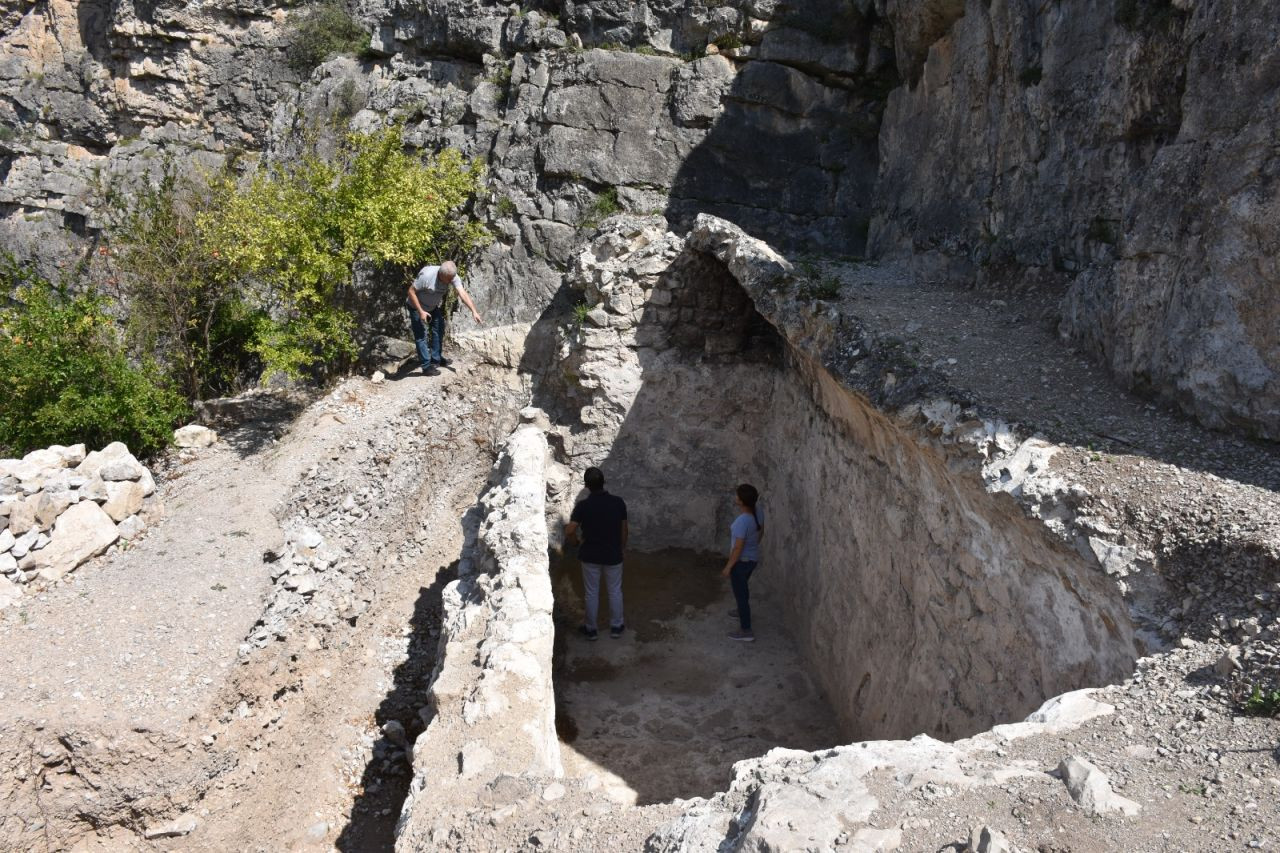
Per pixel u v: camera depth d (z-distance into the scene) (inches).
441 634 231.0
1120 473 170.1
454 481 398.3
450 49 485.4
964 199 338.6
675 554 380.5
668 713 276.5
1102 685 154.2
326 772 251.1
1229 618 138.9
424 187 409.1
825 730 269.4
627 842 127.3
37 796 207.8
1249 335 182.7
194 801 219.3
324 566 300.7
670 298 369.4
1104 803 108.4
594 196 433.4
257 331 400.2
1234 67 189.9
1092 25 262.8
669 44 442.9
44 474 286.5
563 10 450.9
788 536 336.5
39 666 229.0
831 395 283.0
